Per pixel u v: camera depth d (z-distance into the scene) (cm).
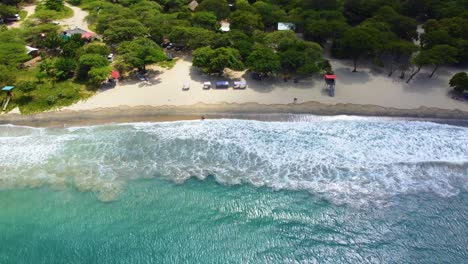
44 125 6156
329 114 6378
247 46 7562
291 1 10256
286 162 5406
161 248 4197
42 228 4412
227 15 9919
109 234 4341
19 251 4156
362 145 5716
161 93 6881
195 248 4200
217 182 5078
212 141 5819
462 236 4281
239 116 6353
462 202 4722
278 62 7019
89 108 6488
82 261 4062
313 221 4500
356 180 5078
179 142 5800
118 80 7288
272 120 6278
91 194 4875
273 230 4394
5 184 5016
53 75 7312
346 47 7606
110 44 8331
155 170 5275
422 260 4012
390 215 4550
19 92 6819
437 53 7100
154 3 10119
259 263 4028
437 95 6906
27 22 9112
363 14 9719
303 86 7125
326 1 9738
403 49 7431
